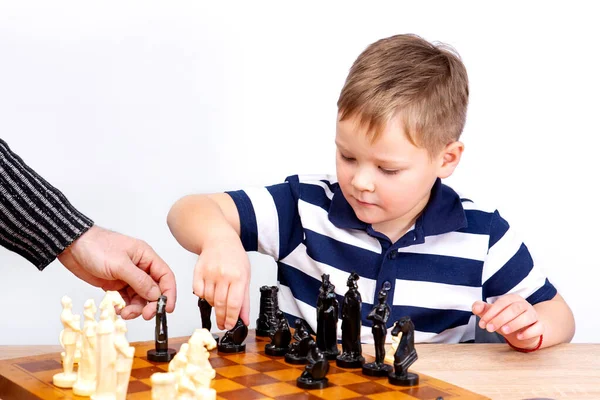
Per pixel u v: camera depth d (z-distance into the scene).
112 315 1.50
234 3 3.28
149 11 3.21
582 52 3.42
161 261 1.99
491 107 3.44
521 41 3.42
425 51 2.14
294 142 3.40
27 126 3.16
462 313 2.26
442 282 2.24
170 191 3.31
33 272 3.26
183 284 3.38
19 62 3.12
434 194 2.25
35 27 3.12
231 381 1.56
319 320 1.77
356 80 1.98
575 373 1.73
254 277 3.38
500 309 1.95
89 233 1.91
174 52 3.25
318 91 3.39
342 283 2.24
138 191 3.29
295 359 1.69
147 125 3.26
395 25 3.41
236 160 3.36
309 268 2.30
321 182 2.40
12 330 3.27
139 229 3.30
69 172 3.21
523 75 3.43
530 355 1.89
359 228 2.24
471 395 1.50
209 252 1.90
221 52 3.29
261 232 2.29
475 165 3.46
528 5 3.41
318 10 3.35
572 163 3.46
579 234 3.47
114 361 1.39
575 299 3.50
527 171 3.46
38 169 3.19
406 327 1.57
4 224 1.83
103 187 3.25
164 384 1.30
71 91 3.18
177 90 3.27
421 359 1.82
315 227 2.30
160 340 1.68
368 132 1.90
